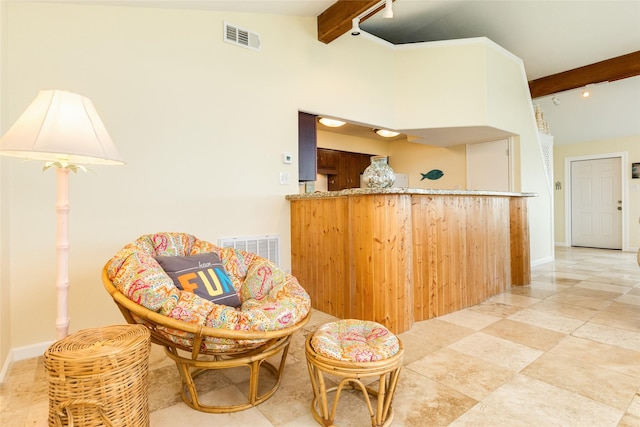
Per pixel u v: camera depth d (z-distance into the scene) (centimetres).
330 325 160
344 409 151
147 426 129
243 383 176
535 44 467
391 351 136
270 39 311
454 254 298
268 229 309
